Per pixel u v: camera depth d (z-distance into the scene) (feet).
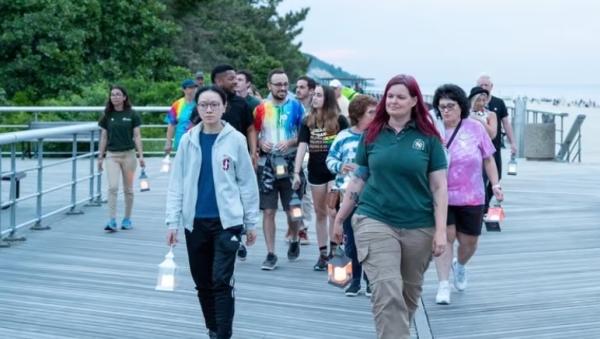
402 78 21.24
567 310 28.94
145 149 87.92
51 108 73.87
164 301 29.63
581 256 37.81
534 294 31.12
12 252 37.04
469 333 26.35
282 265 35.81
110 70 117.29
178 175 23.70
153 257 36.70
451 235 29.76
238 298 30.30
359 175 22.16
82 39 114.32
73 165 47.19
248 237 24.00
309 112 34.06
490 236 42.47
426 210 21.35
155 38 125.29
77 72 114.01
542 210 50.75
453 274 32.58
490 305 29.66
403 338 20.65
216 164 23.26
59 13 113.19
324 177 33.83
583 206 52.37
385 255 20.99
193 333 25.98
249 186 23.81
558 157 84.94
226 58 149.59
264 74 147.02
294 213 34.94
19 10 112.68
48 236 40.70
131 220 45.37
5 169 68.44
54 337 25.27
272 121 34.76
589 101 131.64
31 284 31.55
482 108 39.11
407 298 22.00
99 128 47.11
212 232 23.41
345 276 24.45
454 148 29.40
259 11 174.40
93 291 30.78
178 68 126.41
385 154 21.20
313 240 41.39
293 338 25.72
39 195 42.19
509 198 55.67
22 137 38.60
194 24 142.92
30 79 112.78
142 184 43.06
